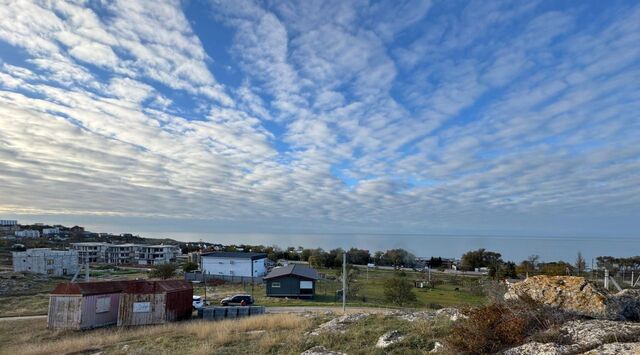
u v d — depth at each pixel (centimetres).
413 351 941
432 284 6053
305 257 10831
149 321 2911
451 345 852
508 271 5831
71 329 2727
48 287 5306
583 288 928
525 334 830
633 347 613
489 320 854
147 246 10694
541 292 958
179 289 3123
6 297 4338
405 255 11331
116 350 1586
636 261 5703
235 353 1243
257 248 12388
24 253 6925
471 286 5422
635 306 920
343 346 1110
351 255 11388
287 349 1202
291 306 3694
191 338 1692
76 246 10550
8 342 2295
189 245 15300
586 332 751
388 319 1423
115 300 3028
